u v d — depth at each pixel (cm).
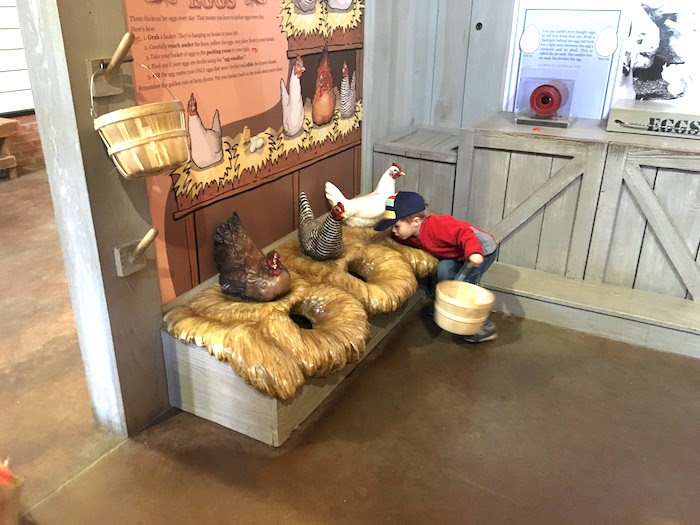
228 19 194
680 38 268
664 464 183
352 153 288
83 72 149
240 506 164
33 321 261
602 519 162
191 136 190
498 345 245
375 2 273
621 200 250
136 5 162
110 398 187
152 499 166
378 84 293
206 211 204
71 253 170
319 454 184
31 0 142
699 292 248
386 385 219
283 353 180
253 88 213
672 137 247
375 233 267
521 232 275
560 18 288
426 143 298
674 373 228
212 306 199
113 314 174
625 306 247
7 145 490
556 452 187
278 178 238
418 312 271
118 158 146
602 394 216
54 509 162
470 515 162
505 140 260
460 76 322
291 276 219
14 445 186
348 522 159
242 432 192
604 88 289
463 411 205
